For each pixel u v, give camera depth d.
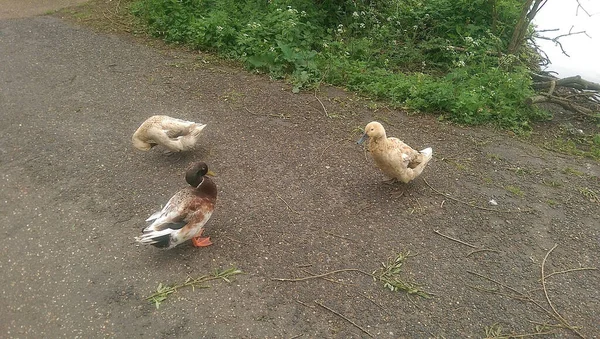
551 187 2.06
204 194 1.52
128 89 2.55
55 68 2.69
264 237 1.63
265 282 1.46
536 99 2.80
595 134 2.66
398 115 2.57
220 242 1.59
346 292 1.44
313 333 1.31
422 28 3.49
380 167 1.83
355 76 2.83
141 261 1.50
